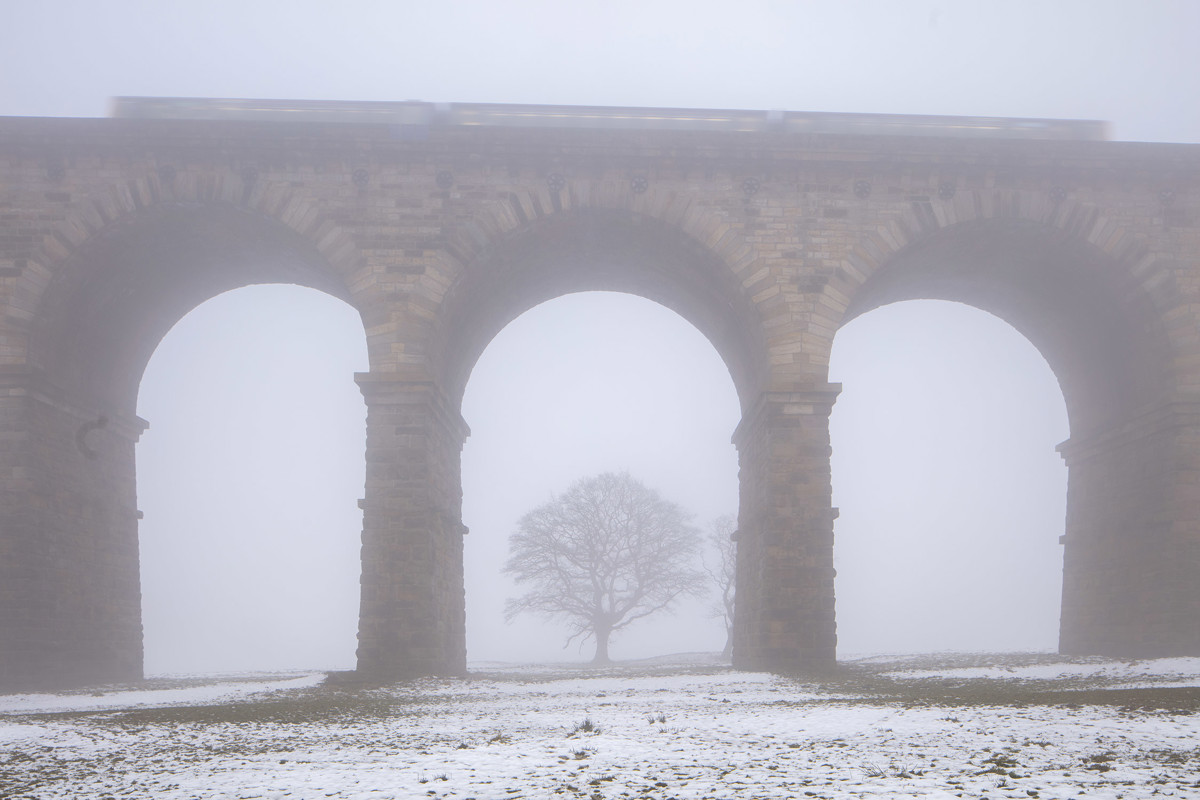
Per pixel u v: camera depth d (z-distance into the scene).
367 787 12.03
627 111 37.31
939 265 38.25
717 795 11.09
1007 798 10.59
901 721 17.20
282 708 22.95
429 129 34.00
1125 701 19.53
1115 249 34.47
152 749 16.16
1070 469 42.62
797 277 34.00
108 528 38.12
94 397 37.59
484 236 33.97
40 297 33.22
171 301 40.62
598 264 39.41
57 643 33.84
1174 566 33.75
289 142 33.81
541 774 12.62
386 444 32.81
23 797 12.26
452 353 36.97
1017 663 34.25
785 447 33.22
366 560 32.31
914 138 34.31
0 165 33.81
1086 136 37.28
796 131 37.50
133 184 33.78
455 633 37.19
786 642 32.53
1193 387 34.00
